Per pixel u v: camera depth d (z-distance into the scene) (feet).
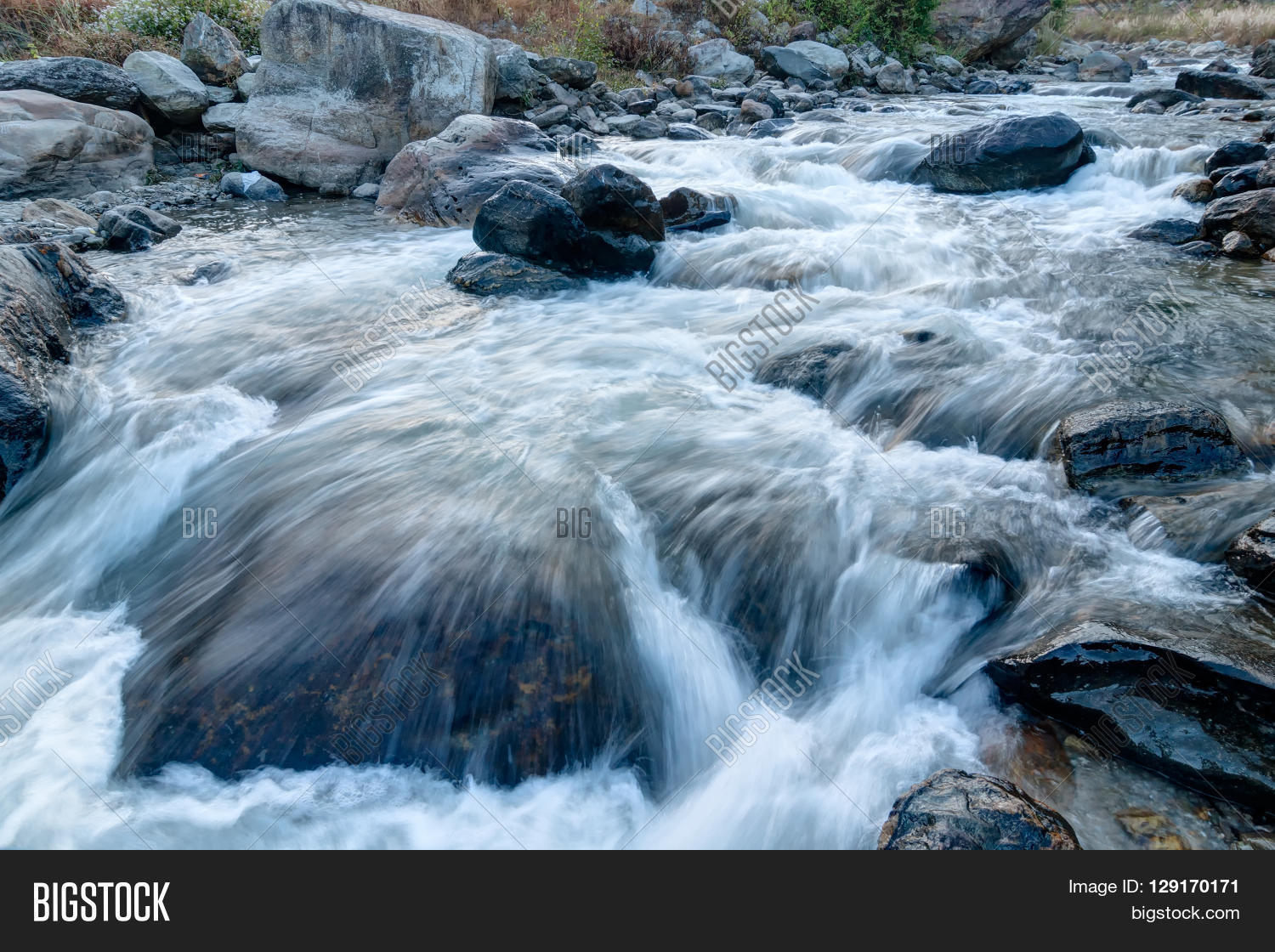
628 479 15.03
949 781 9.66
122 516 15.42
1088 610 11.52
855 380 18.06
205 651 12.09
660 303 23.86
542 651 11.74
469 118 34.35
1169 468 13.94
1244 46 83.30
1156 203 28.55
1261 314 19.40
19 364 17.29
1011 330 19.80
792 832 10.36
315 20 35.94
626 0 60.70
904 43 63.57
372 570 12.79
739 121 46.34
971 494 14.42
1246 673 9.70
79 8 46.24
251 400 18.80
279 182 36.88
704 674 12.25
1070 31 92.79
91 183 34.22
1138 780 9.91
